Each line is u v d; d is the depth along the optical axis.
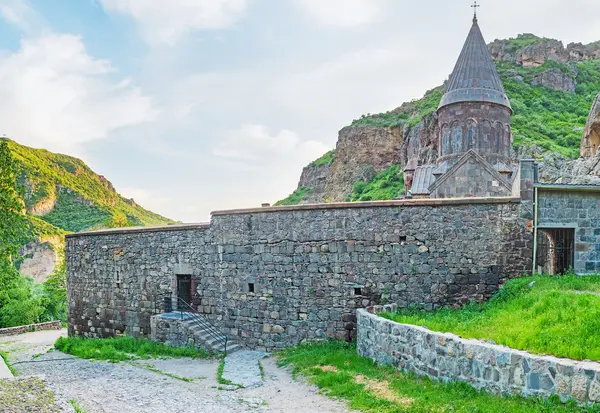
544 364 6.96
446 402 7.72
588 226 14.15
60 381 12.20
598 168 23.48
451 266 14.41
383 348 11.28
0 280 24.84
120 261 21.02
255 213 17.05
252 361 14.78
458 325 10.36
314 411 8.59
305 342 15.77
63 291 44.47
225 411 8.88
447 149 32.59
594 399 6.33
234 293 17.38
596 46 114.81
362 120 115.94
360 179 104.81
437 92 111.06
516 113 70.75
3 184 24.00
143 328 20.00
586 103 78.94
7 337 27.97
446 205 14.56
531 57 96.94
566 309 8.93
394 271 14.83
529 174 14.10
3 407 7.38
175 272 19.06
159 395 10.39
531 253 14.02
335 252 15.52
